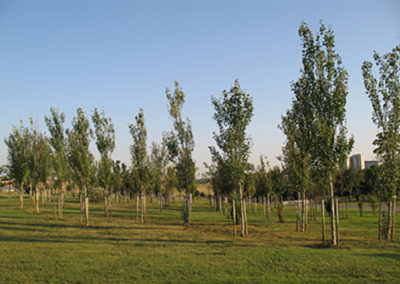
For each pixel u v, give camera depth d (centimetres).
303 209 2628
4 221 3078
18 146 4503
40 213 4028
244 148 2361
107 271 1259
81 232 2478
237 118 2347
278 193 3844
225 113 2386
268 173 4119
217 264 1355
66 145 3178
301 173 2623
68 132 3191
